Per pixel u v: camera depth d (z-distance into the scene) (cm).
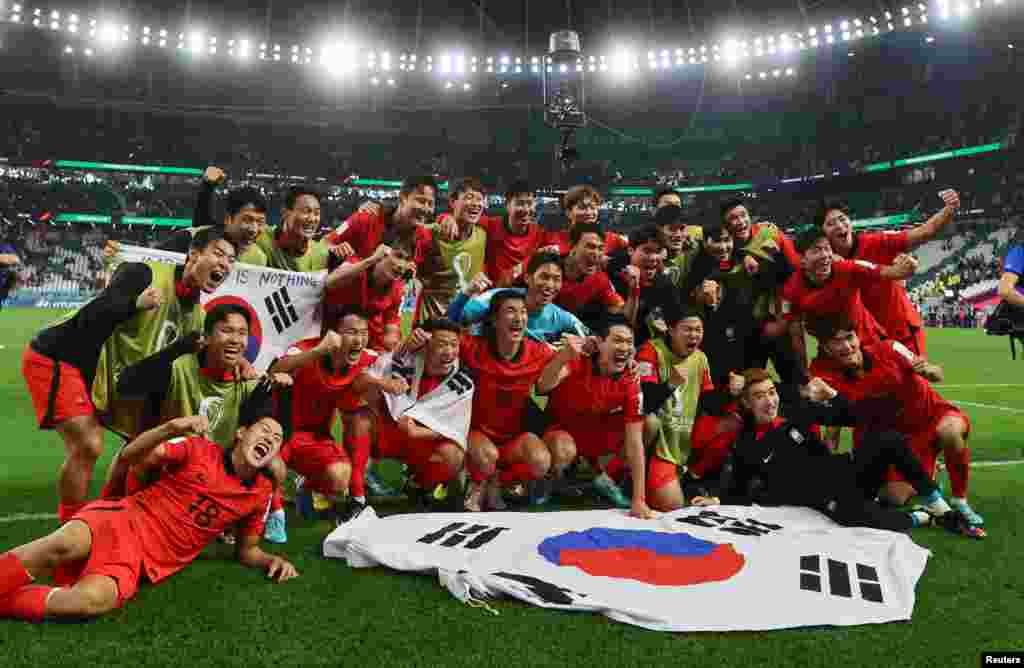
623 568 330
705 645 263
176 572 333
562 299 578
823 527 398
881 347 452
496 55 4078
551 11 3844
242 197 457
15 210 3862
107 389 381
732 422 496
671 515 421
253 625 275
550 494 495
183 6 3762
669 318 526
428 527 387
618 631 274
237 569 339
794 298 531
